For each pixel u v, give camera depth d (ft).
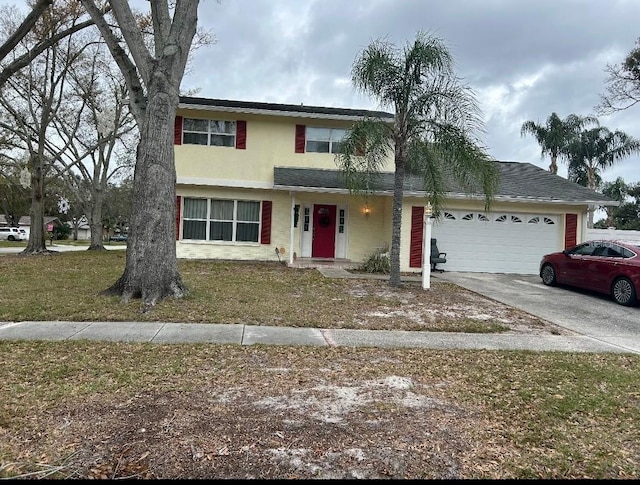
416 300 32.19
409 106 35.04
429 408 13.14
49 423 11.25
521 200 47.70
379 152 36.86
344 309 28.35
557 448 10.94
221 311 26.12
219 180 50.67
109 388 13.76
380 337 22.22
